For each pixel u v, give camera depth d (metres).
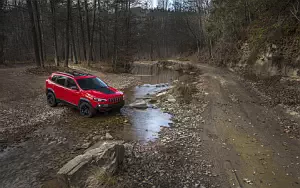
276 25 20.22
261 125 9.39
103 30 35.56
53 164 6.23
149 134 8.78
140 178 5.39
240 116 10.74
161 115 11.58
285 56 17.81
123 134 8.73
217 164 6.23
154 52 74.19
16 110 11.15
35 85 16.80
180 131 9.05
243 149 7.19
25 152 6.97
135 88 20.45
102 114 11.38
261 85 17.55
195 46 63.09
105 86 11.86
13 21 35.91
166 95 16.42
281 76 17.50
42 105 12.46
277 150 7.06
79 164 5.12
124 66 33.25
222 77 24.09
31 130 8.84
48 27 30.08
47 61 33.72
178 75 31.50
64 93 11.55
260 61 21.70
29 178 5.54
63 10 30.25
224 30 34.56
